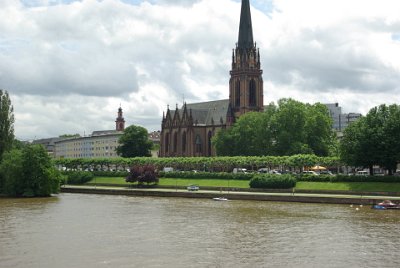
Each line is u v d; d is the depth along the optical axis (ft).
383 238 281.33
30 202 489.26
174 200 513.86
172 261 229.45
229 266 220.84
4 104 584.81
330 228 314.96
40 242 273.33
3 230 312.29
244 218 361.30
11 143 588.09
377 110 519.60
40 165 552.00
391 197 456.04
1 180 557.33
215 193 529.86
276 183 539.29
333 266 221.25
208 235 293.23
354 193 487.61
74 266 221.66
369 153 495.82
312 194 503.20
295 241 273.95
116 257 237.66
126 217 371.97
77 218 367.04
